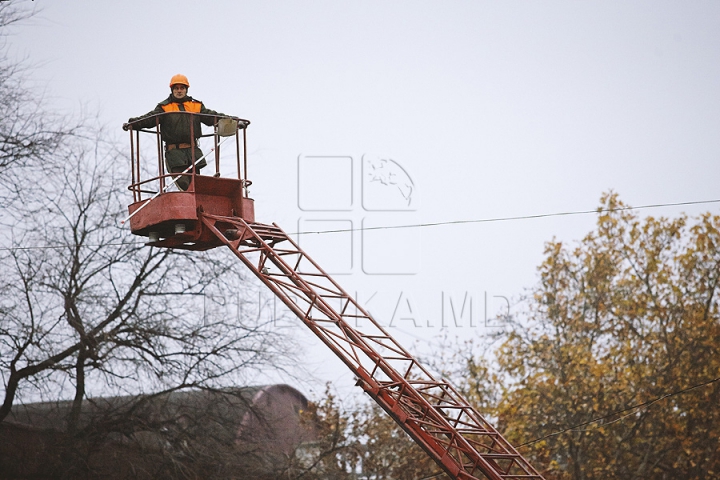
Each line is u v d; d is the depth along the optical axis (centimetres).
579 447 4719
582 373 4688
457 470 2139
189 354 3253
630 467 4753
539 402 4709
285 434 3709
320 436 3962
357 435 4081
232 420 3344
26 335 3042
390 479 4266
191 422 3259
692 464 4734
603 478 4638
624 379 4778
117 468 3127
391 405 2186
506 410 4650
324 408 3991
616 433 4738
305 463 3734
